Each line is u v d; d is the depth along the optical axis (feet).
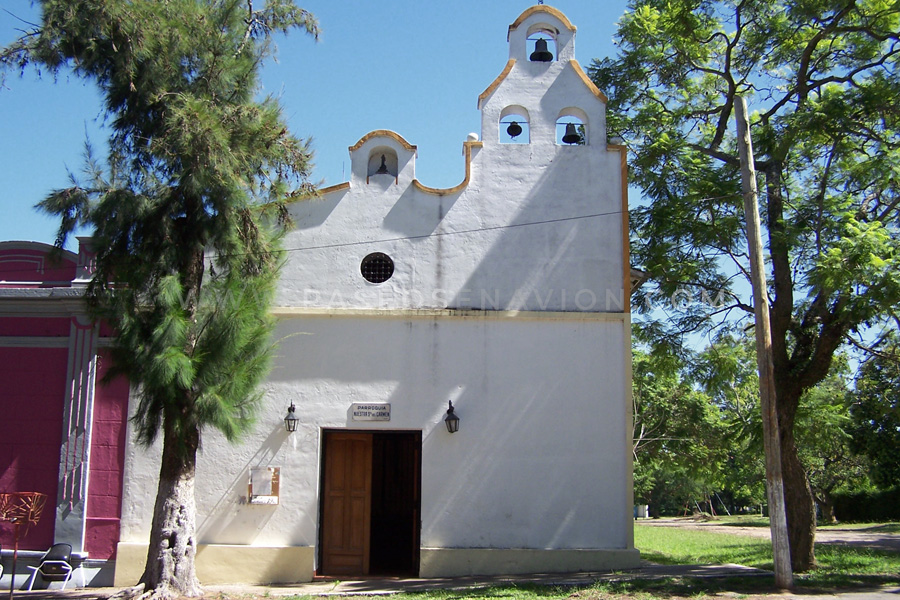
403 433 46.75
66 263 47.85
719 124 56.95
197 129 35.99
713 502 195.21
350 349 46.24
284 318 46.50
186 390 36.73
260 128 38.52
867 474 116.78
